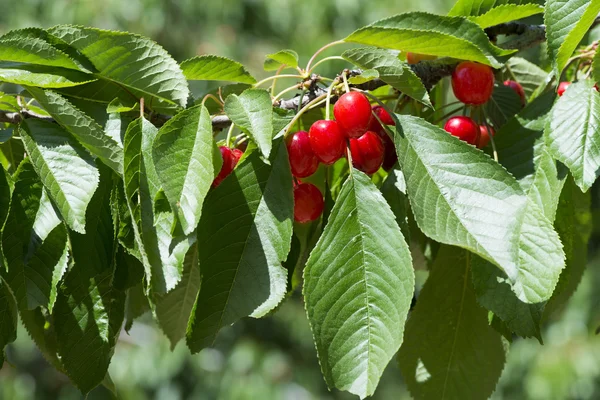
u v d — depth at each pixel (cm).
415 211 262
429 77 340
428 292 342
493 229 256
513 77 425
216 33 1130
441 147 272
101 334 298
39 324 338
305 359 1245
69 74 293
